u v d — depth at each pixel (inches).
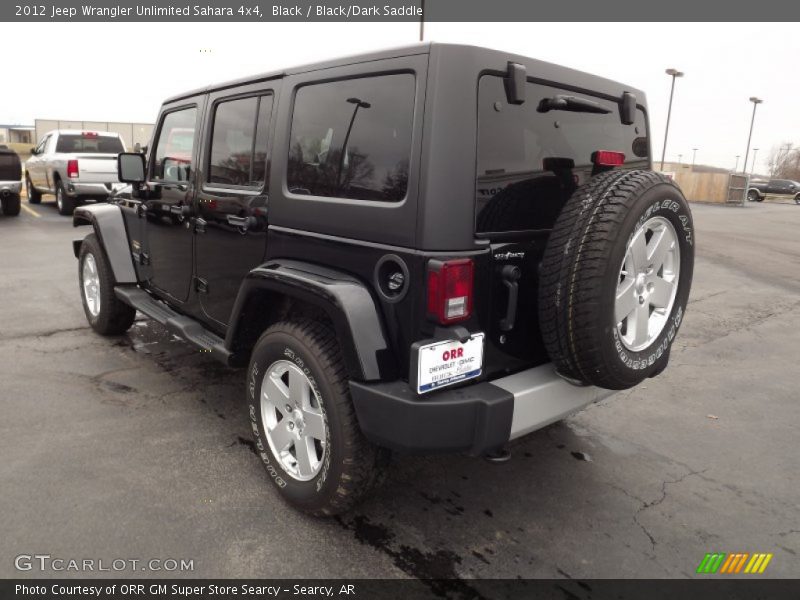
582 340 88.2
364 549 99.4
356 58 97.3
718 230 636.1
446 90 84.6
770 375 190.2
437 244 86.0
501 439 90.4
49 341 196.7
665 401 167.6
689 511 114.3
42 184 578.9
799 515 114.1
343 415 95.3
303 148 108.1
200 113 141.2
